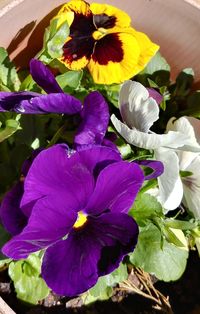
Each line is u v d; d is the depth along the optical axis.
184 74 0.27
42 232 0.17
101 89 0.26
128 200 0.19
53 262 0.19
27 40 0.24
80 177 0.18
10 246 0.17
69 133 0.21
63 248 0.19
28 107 0.19
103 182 0.18
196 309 0.26
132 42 0.24
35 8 0.23
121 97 0.22
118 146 0.22
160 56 0.27
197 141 0.23
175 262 0.24
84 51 0.24
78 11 0.24
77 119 0.20
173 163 0.21
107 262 0.19
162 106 0.24
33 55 0.25
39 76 0.20
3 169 0.21
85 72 0.25
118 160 0.18
